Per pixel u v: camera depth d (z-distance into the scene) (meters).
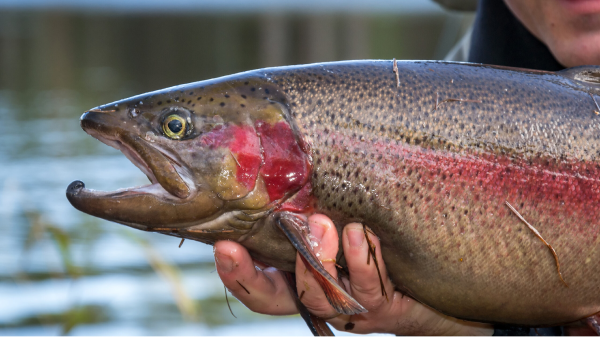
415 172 2.53
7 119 16.92
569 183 2.57
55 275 6.44
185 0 154.38
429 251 2.55
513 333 2.96
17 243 7.23
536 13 3.02
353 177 2.53
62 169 11.45
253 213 2.54
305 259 2.48
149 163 2.53
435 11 88.56
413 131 2.55
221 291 6.30
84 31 52.53
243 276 2.68
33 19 70.00
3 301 6.00
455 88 2.62
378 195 2.52
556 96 2.66
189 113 2.56
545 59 3.32
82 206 2.52
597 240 2.58
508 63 3.41
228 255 2.60
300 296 2.67
